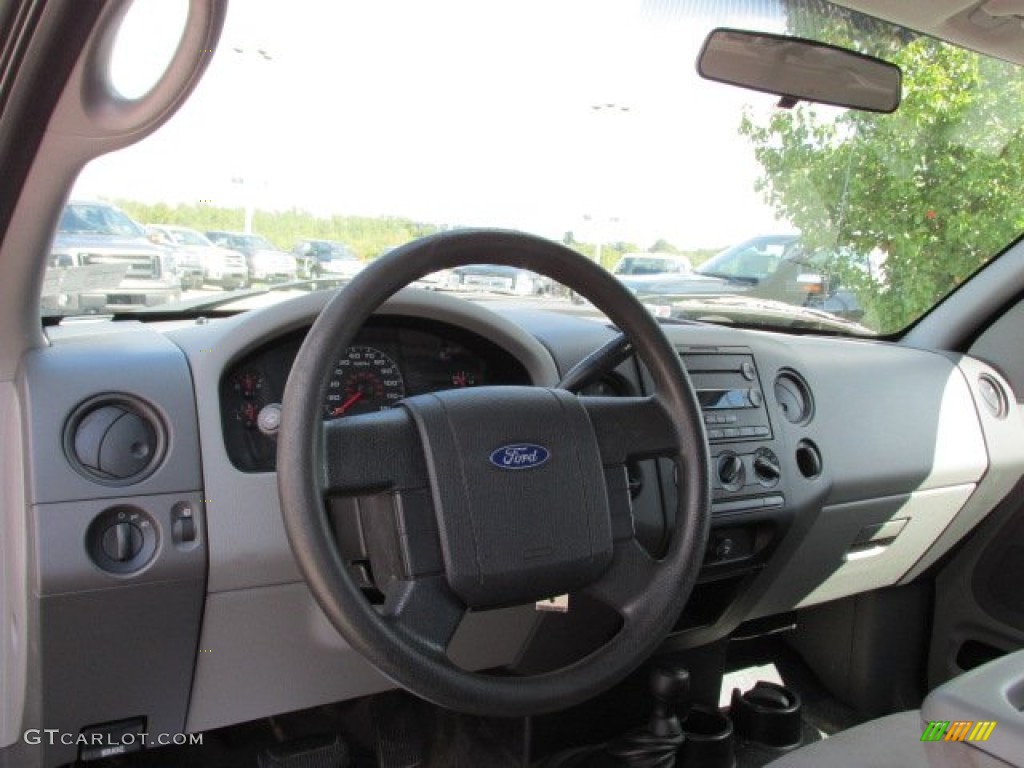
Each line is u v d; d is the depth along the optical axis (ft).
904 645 7.15
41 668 3.65
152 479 3.70
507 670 5.15
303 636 4.14
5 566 3.85
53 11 2.62
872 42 5.92
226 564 3.79
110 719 3.93
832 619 7.25
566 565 3.21
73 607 3.56
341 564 2.83
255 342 4.00
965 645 7.00
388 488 3.03
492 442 3.15
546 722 5.59
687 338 5.31
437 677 2.92
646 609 3.36
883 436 6.09
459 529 3.05
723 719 5.88
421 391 4.62
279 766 4.91
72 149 3.12
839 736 4.16
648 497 4.78
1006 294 7.02
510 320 4.71
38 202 3.27
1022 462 6.79
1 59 2.76
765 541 5.43
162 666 3.89
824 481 5.63
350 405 4.42
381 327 4.55
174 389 3.82
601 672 3.22
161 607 3.74
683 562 3.42
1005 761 2.43
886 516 6.20
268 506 3.85
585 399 3.51
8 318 3.63
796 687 7.42
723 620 5.74
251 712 4.26
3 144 2.98
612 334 5.12
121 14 2.70
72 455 3.60
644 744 5.35
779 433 5.44
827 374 6.02
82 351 3.88
